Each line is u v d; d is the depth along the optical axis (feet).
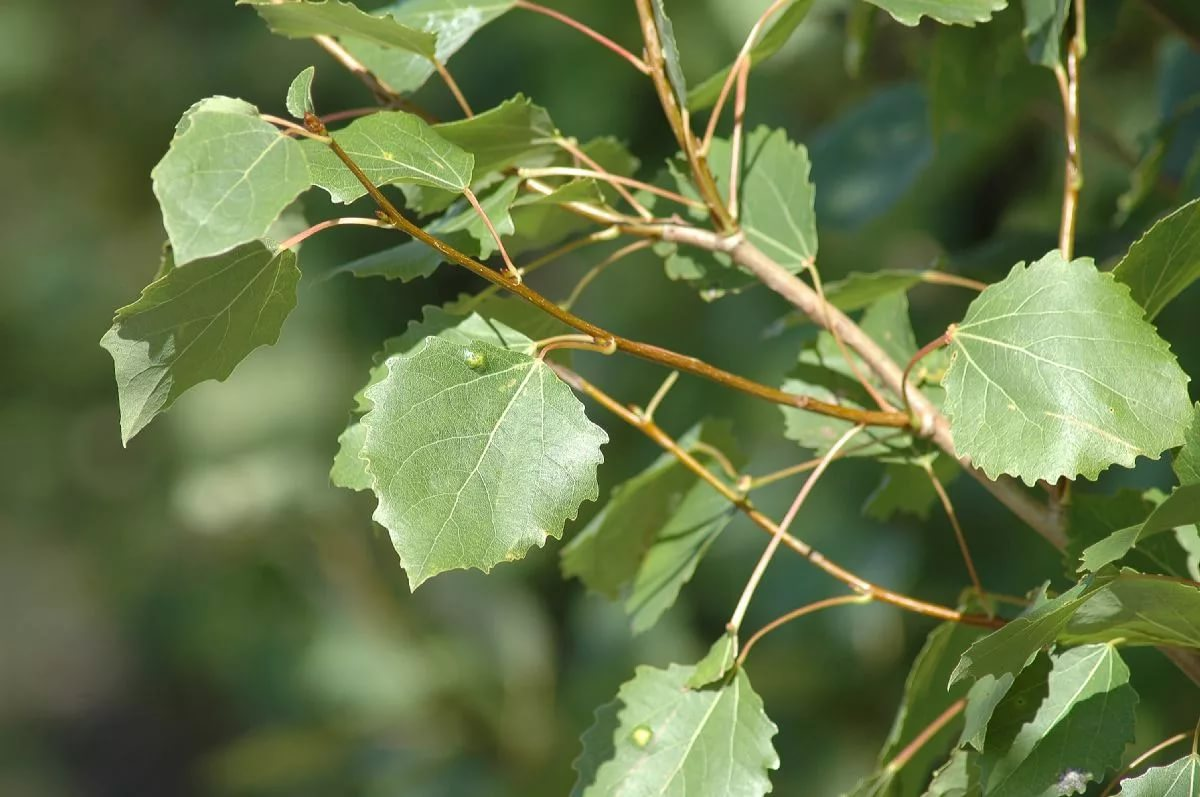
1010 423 3.21
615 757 3.33
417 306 6.75
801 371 3.54
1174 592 3.18
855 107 4.24
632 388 5.66
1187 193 3.74
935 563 4.95
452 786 5.84
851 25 3.86
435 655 6.12
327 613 6.48
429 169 3.22
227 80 7.06
